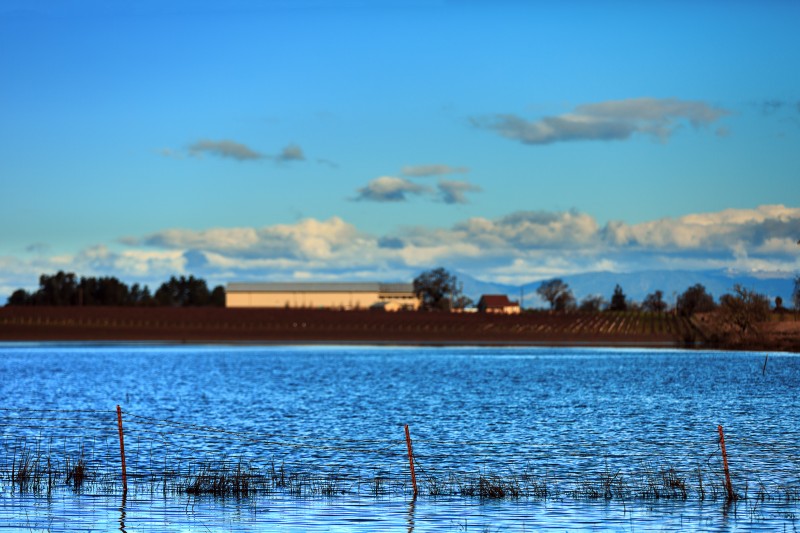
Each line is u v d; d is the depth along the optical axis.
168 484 86.81
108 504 76.88
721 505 77.12
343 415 162.12
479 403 183.50
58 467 96.19
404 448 114.50
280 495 81.44
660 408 168.38
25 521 70.44
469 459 105.25
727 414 156.38
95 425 140.88
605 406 173.88
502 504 77.81
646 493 81.81
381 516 73.12
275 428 141.00
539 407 173.75
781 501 78.81
